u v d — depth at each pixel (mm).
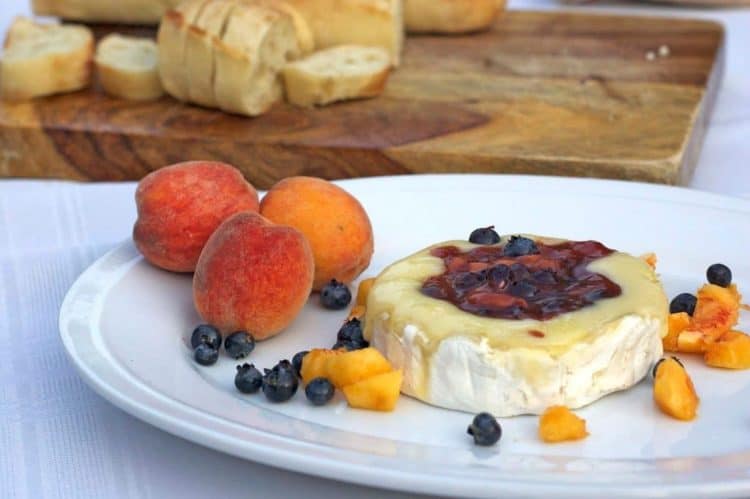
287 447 658
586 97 1076
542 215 883
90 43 1114
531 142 996
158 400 688
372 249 840
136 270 818
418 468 649
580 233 870
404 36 1232
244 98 1047
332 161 1008
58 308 822
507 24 1262
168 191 808
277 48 1078
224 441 662
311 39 1141
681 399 713
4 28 1302
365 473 645
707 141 1082
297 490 682
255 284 768
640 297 743
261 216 792
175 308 799
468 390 718
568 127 1020
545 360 710
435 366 721
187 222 806
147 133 1026
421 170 996
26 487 687
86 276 805
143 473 693
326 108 1073
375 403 718
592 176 967
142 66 1100
